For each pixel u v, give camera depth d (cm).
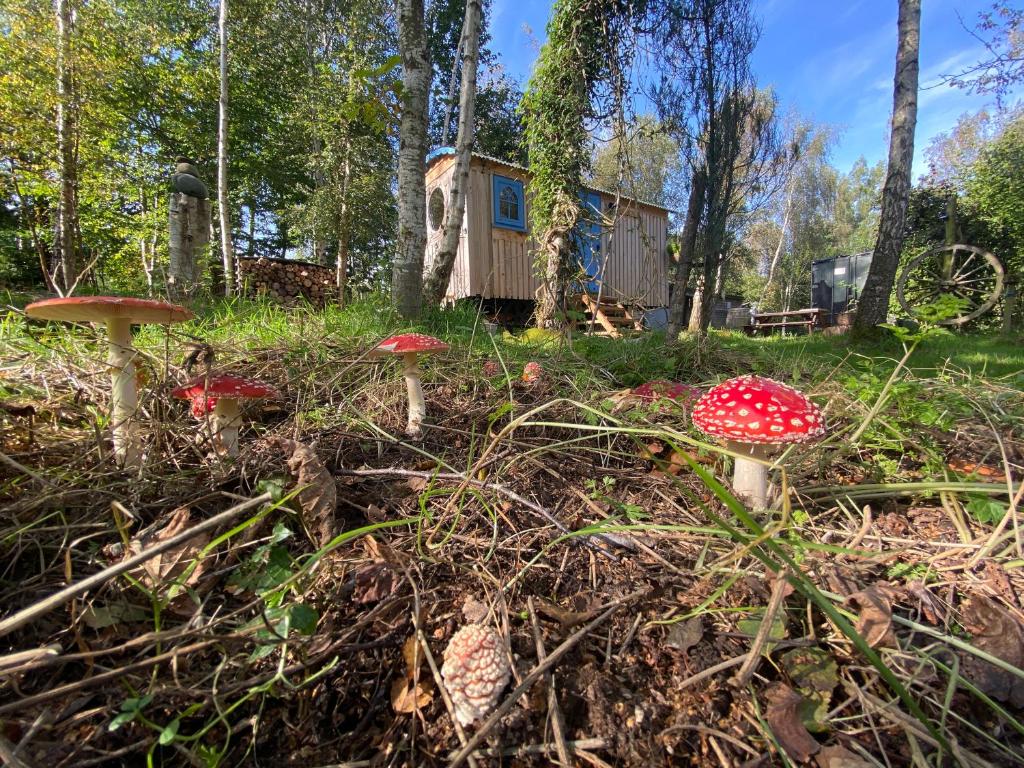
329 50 1485
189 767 95
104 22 1108
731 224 740
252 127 1697
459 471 207
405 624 126
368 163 1174
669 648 123
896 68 808
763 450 187
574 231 755
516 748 101
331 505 160
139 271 965
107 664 111
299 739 103
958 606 138
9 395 204
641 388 294
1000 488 162
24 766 85
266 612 105
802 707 109
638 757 100
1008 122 1659
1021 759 99
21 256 943
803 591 106
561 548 163
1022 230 1358
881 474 215
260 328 388
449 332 513
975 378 331
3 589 127
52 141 866
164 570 129
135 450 173
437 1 1856
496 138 1988
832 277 1948
